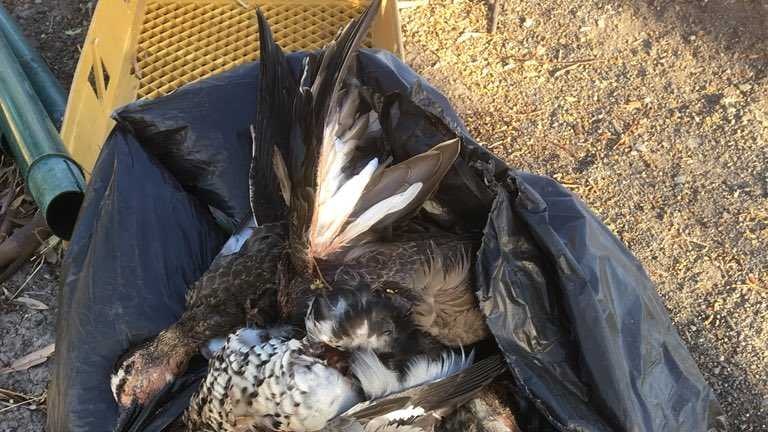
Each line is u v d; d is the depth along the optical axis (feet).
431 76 3.81
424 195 2.43
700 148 3.51
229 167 2.93
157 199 2.86
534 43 3.91
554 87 3.76
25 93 3.32
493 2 4.04
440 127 2.52
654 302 2.63
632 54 3.83
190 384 2.68
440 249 2.53
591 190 3.43
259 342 2.36
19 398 3.00
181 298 2.79
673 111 3.63
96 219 2.79
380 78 2.90
